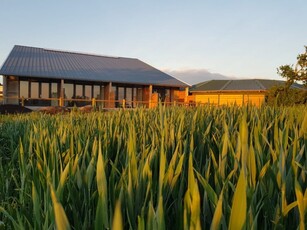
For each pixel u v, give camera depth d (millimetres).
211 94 35469
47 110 12984
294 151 1260
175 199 1187
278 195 1106
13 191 2516
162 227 838
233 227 758
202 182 1022
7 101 24359
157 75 31859
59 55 32250
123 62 35531
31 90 25484
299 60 13344
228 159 1464
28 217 1359
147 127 2529
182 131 2061
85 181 1307
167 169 1289
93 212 1239
